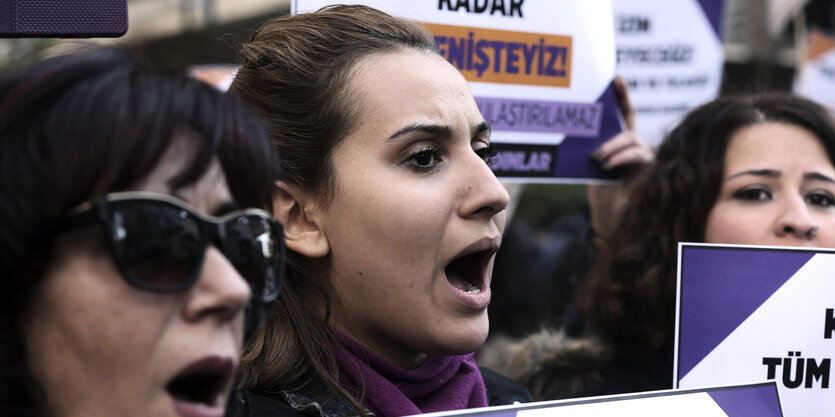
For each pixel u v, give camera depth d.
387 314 1.21
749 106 2.05
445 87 1.25
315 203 1.24
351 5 1.38
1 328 0.72
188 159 0.79
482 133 1.30
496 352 2.96
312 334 1.25
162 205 0.74
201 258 0.75
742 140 2.01
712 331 1.42
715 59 2.72
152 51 0.98
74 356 0.72
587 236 2.81
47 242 0.72
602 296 2.30
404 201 1.17
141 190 0.76
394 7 1.76
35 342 0.73
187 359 0.75
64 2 1.41
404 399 1.24
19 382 0.72
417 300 1.19
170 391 0.79
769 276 1.44
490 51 1.92
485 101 1.93
